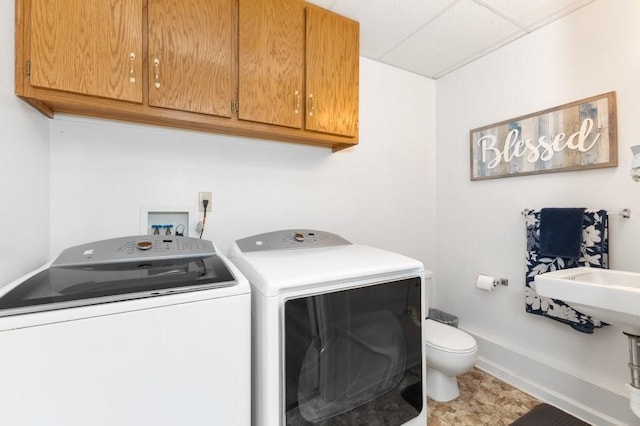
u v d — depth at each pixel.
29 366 0.66
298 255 1.37
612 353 1.58
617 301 1.04
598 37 1.62
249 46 1.42
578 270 1.43
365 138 2.24
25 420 0.66
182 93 1.27
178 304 0.81
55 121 1.32
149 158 1.51
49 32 1.04
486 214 2.20
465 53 2.17
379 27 1.86
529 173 1.92
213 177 1.67
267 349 0.96
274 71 1.49
